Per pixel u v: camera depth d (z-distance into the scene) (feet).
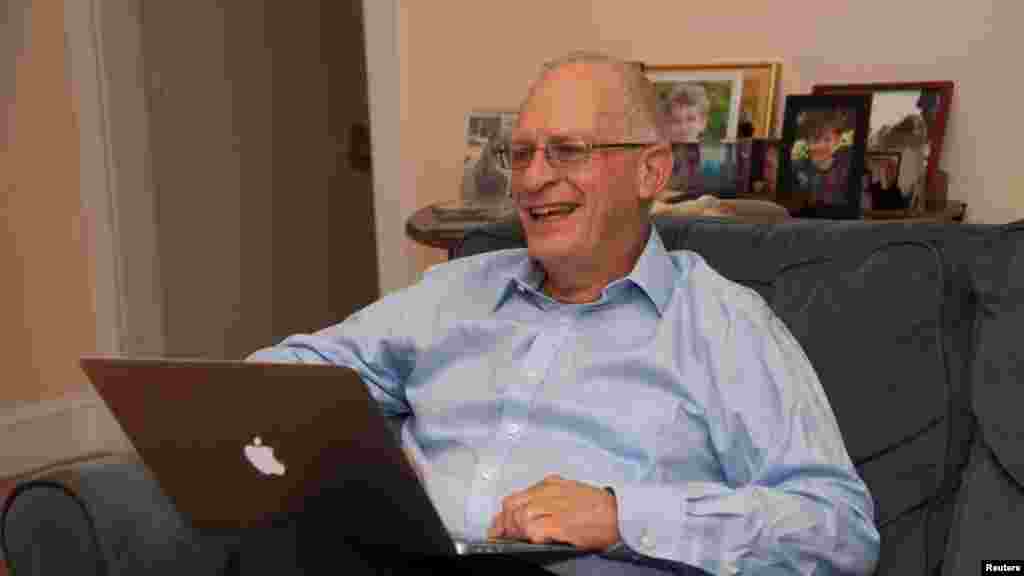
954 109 6.54
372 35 8.83
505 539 3.92
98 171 11.16
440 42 8.48
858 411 4.25
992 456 3.90
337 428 3.48
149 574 4.07
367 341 5.32
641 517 3.83
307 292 13.52
